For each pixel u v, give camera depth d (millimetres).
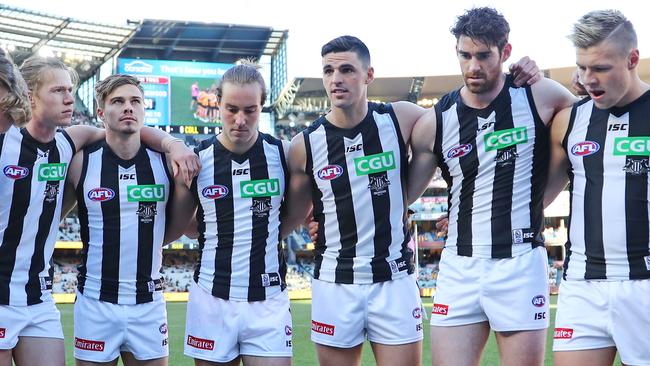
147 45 33969
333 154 4426
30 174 4305
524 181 4078
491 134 4098
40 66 4258
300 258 36312
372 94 39188
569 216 3924
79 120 33281
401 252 4406
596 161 3766
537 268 4020
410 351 4309
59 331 4348
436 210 33750
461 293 4086
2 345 4086
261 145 4570
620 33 3496
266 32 34875
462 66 4004
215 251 4500
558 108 4121
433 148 4320
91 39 33031
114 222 4570
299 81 36625
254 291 4422
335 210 4426
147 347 4559
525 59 4176
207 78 34031
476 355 4098
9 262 4219
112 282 4535
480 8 4012
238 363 4531
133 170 4629
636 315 3588
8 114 3443
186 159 4438
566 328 3752
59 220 4516
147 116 33031
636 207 3637
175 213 4777
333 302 4371
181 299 30469
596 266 3705
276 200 4551
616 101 3641
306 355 10852
